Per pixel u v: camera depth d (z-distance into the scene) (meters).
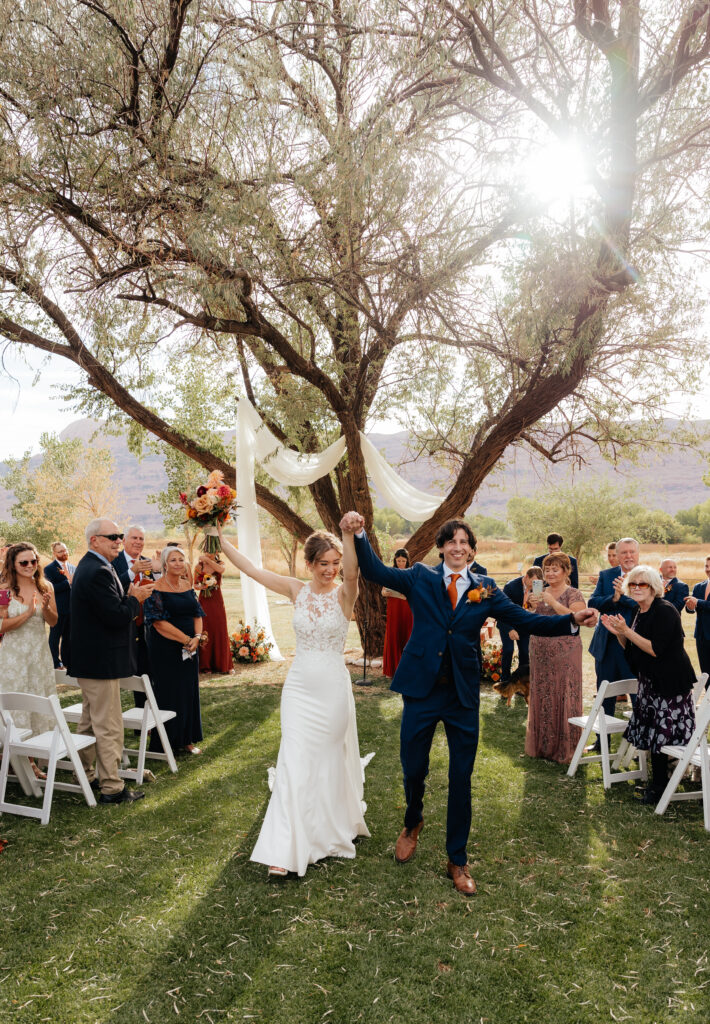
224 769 5.45
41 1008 2.70
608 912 3.34
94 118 6.11
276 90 6.28
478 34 6.27
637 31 6.04
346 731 3.99
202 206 6.18
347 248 7.11
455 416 10.31
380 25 6.18
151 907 3.40
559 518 22.70
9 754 4.61
